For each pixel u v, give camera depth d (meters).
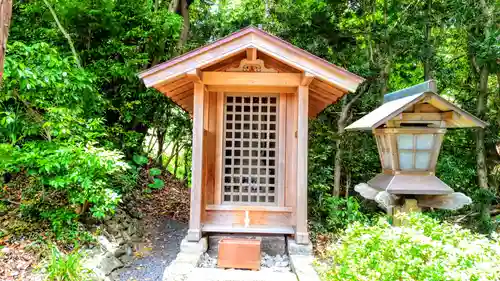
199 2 8.90
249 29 3.65
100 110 5.27
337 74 3.68
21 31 5.23
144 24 6.32
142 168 7.95
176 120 8.23
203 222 4.18
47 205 4.16
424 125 2.76
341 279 2.14
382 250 2.08
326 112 7.04
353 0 7.18
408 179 2.63
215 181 4.29
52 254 3.16
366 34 6.85
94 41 5.95
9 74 3.18
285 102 4.34
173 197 7.76
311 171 6.34
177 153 9.20
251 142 4.32
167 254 4.94
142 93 6.57
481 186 6.33
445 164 6.28
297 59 3.69
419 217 2.40
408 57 7.09
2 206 4.02
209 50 3.67
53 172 3.58
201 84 3.95
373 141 6.87
